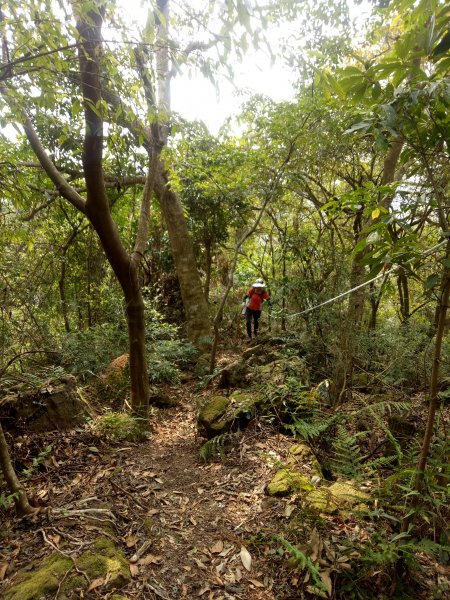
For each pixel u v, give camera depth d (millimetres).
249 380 5031
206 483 3137
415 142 1618
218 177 6059
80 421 3869
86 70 2830
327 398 4211
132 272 4102
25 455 3180
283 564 2180
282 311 6711
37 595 1804
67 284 8133
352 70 1464
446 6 1297
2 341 5504
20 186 3408
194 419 4738
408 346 4738
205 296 9602
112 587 1937
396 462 2963
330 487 2611
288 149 5836
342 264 5496
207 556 2287
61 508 2588
